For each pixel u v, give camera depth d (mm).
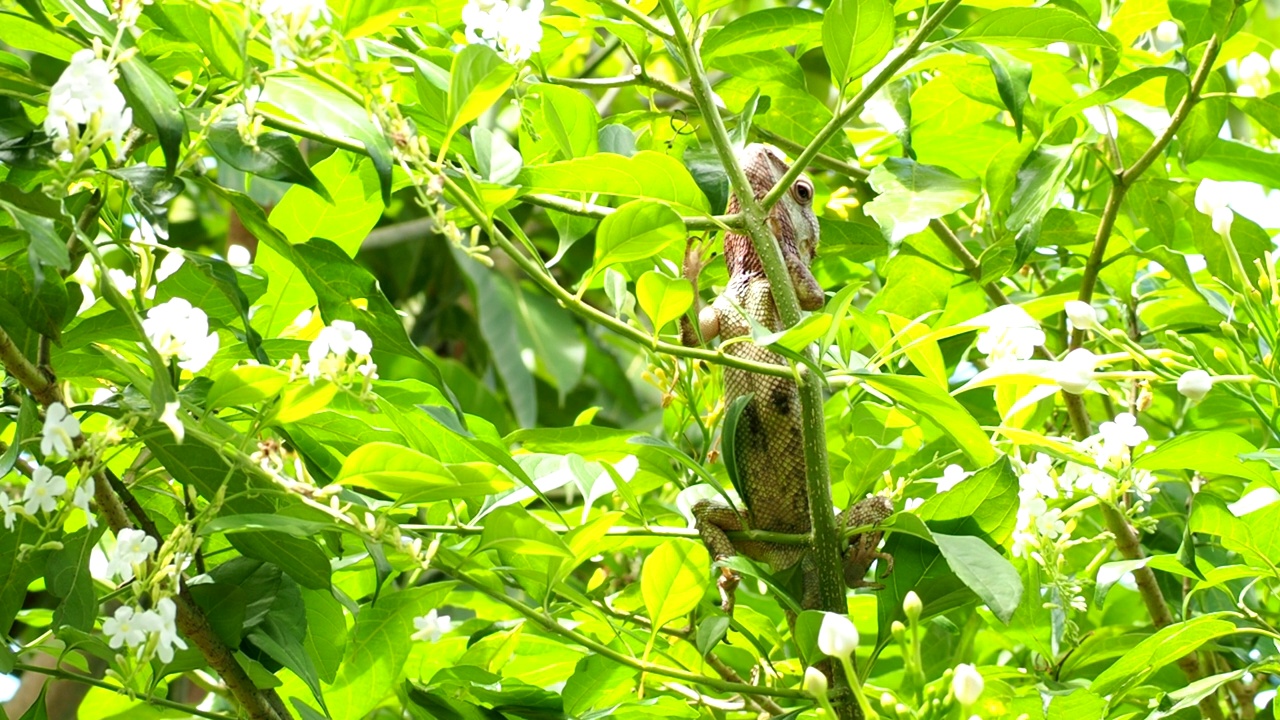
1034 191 4469
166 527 3893
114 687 3398
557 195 4176
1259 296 3703
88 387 3893
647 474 4355
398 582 5730
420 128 3961
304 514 3020
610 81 4520
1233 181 5406
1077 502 4246
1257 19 7852
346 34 3053
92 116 2594
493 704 3980
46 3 3471
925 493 4391
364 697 4098
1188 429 5406
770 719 3934
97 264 2602
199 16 3045
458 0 4211
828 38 3650
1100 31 3898
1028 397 3959
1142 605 6051
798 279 4227
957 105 5047
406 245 10109
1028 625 4309
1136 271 5520
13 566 3232
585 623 4512
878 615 3668
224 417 3645
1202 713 4660
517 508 3133
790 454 4016
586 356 9906
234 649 3338
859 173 4984
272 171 3086
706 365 4547
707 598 5211
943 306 4945
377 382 3678
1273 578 4121
